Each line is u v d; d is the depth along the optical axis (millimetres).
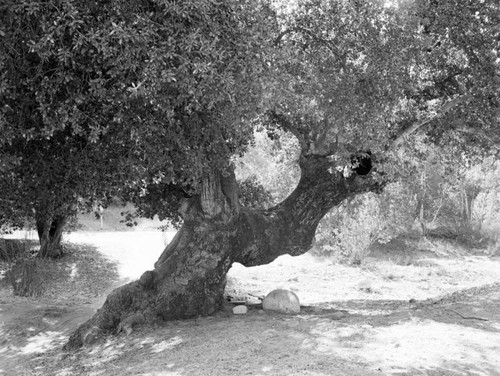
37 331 11680
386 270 19688
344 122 8914
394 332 7902
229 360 7098
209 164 8352
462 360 6633
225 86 6223
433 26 9844
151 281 9930
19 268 16391
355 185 10414
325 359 6785
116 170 7785
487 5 9852
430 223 23984
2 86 5875
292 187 19375
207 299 9945
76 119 6230
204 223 9820
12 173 7816
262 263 10508
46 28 5789
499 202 25516
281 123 10844
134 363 7820
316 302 13773
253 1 6734
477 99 10742
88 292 15750
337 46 8914
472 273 19844
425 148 14922
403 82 8992
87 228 26406
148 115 6926
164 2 5809
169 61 6152
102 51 5949
